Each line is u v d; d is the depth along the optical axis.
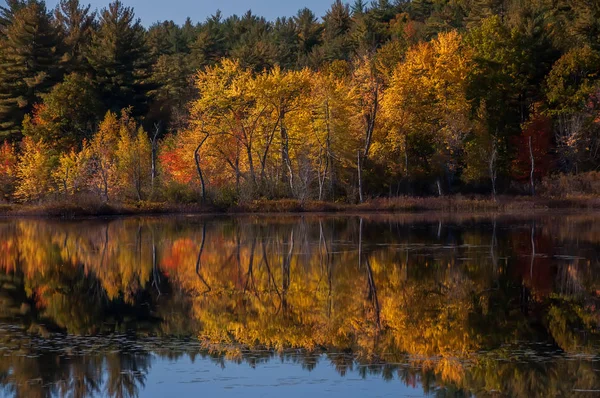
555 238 32.50
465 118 57.25
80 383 12.01
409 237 33.53
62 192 55.84
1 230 38.50
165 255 27.77
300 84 54.25
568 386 11.88
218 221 44.25
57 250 29.53
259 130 55.56
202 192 53.16
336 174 58.19
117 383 11.99
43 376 12.36
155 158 63.38
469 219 44.31
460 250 28.42
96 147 58.25
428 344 14.61
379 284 21.28
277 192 55.66
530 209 52.56
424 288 20.58
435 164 58.34
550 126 60.53
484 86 61.22
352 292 20.12
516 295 19.52
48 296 19.72
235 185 55.38
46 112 65.75
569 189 57.22
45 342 14.60
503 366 12.98
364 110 57.59
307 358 13.59
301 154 55.03
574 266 24.22
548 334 15.42
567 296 19.41
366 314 17.33
